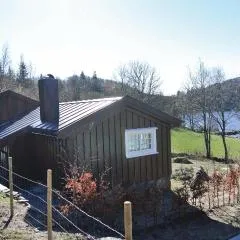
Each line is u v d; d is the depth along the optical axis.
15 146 15.60
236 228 12.41
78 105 16.19
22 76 70.38
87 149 13.73
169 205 13.96
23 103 20.30
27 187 15.07
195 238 11.42
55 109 15.21
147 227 11.97
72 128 13.16
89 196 11.03
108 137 14.27
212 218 13.20
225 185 15.41
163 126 16.12
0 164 16.80
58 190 13.69
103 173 13.66
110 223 11.52
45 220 10.39
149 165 15.59
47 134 13.72
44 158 15.00
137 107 14.95
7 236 8.49
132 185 14.96
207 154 36.78
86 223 11.00
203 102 39.56
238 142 48.44
